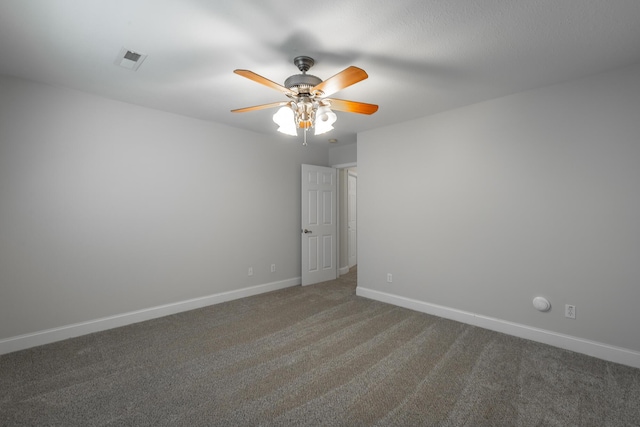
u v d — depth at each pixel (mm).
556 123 2520
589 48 1984
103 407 1748
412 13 1638
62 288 2656
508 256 2777
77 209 2732
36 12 1623
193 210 3508
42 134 2561
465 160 3053
